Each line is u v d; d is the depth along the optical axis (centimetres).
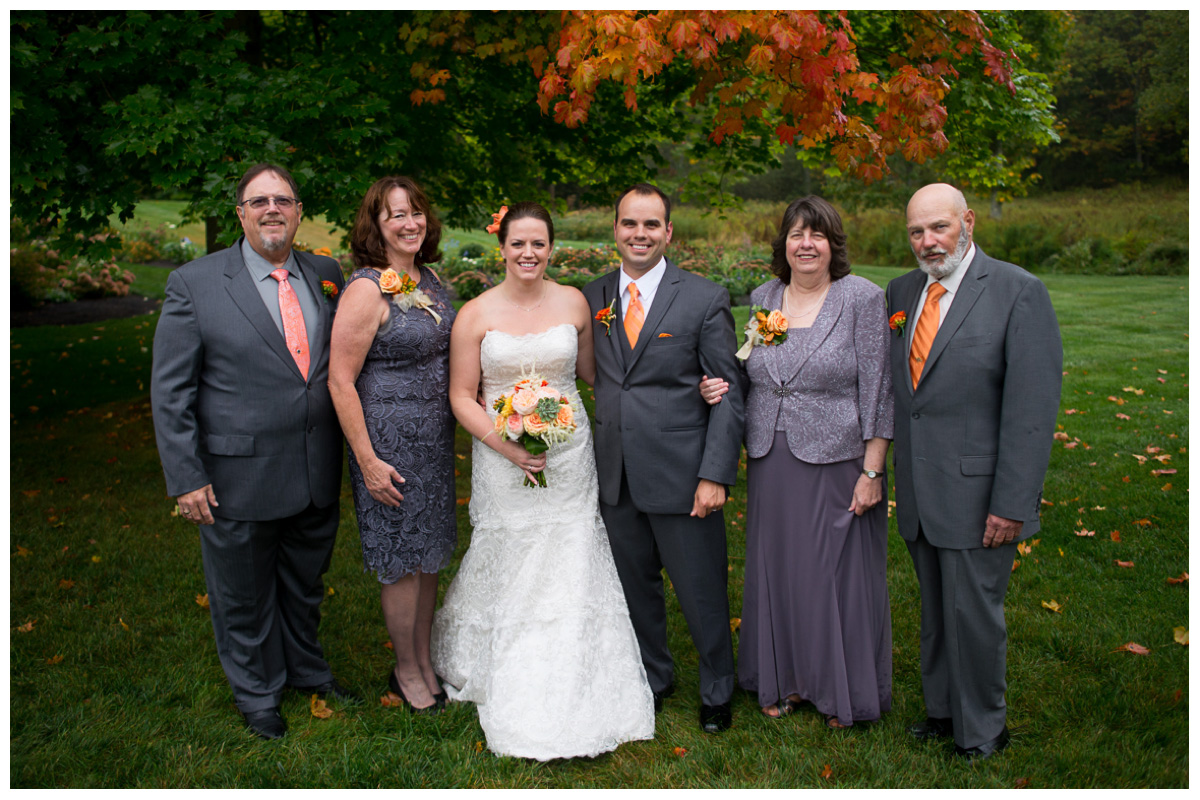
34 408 772
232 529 265
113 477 571
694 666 324
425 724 278
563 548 284
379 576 278
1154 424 630
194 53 468
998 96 614
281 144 445
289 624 294
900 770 250
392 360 270
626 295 281
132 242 1852
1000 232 1828
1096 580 380
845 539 269
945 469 247
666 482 275
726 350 274
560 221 2444
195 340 258
